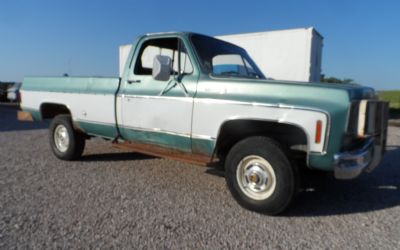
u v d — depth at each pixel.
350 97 3.10
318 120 3.11
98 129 5.07
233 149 3.65
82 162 5.65
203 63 3.97
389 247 2.85
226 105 3.59
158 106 4.19
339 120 3.08
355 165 3.24
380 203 3.94
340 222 3.37
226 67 4.38
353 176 3.26
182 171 5.15
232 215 3.48
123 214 3.43
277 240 2.95
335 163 3.11
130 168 5.29
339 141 3.10
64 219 3.27
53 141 5.89
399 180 4.93
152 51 4.61
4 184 4.36
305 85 3.27
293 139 3.55
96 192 4.10
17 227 3.07
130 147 4.51
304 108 3.16
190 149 3.99
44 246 2.73
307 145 3.20
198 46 4.10
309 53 10.81
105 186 4.35
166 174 4.98
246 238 2.97
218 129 3.66
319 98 3.16
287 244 2.88
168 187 4.36
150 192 4.14
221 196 4.05
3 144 7.34
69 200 3.80
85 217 3.33
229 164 3.68
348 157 3.14
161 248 2.76
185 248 2.77
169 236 2.97
